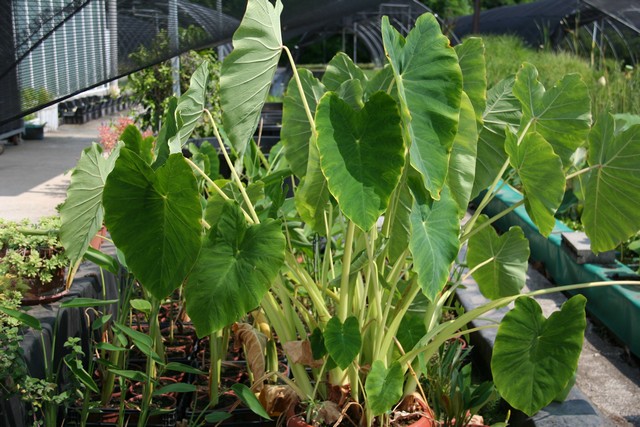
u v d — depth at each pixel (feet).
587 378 8.27
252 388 6.44
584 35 37.70
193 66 18.17
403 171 5.88
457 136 6.15
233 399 7.13
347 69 7.48
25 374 5.55
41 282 7.26
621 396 7.82
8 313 5.62
